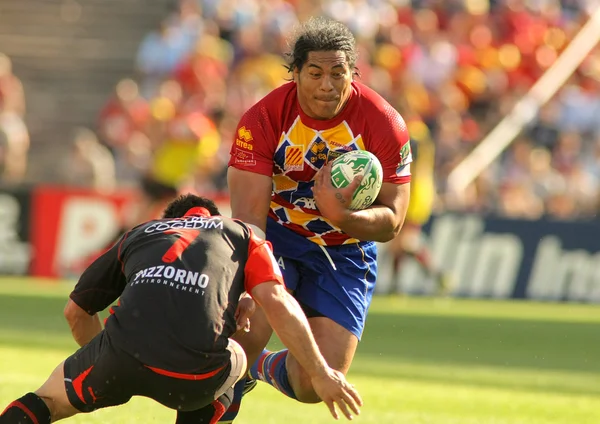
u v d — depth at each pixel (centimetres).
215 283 1694
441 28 8519
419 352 3944
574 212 7256
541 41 8544
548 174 7325
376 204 2055
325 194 1948
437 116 7569
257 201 2033
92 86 8256
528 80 8338
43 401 1681
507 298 6078
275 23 8069
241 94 7494
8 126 7231
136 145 7294
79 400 1678
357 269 2147
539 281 6062
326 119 2017
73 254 6128
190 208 1862
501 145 7306
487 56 8225
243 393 2231
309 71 1936
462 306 5716
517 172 7250
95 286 1794
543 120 7781
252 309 1809
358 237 2012
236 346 1753
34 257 6159
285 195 2109
